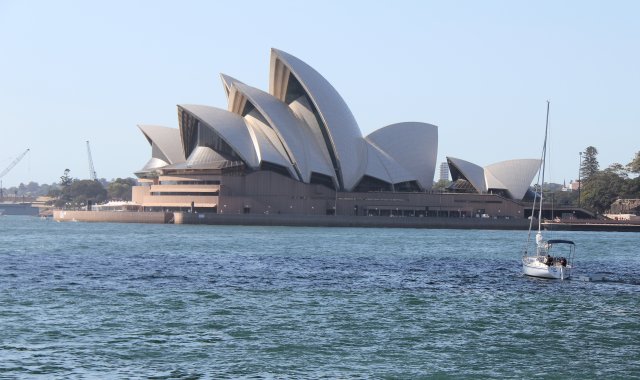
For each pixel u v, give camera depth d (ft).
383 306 192.95
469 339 154.61
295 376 126.21
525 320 176.24
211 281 238.48
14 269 264.93
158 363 131.85
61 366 128.57
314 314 179.52
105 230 588.09
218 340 149.69
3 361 130.41
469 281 250.98
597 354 143.74
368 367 132.26
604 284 247.70
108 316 171.83
